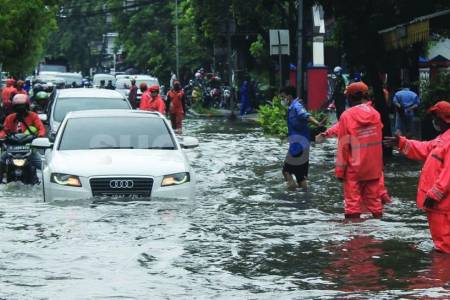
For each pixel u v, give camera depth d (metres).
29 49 69.38
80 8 187.62
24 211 19.52
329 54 82.56
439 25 32.59
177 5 127.12
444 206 15.30
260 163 33.88
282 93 26.08
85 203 20.55
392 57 37.94
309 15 70.00
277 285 12.95
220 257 14.91
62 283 12.99
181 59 121.75
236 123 65.38
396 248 15.75
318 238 16.75
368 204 19.97
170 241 16.22
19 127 27.53
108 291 12.52
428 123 35.22
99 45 196.88
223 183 27.36
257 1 74.38
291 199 23.44
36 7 64.25
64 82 91.69
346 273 13.76
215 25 81.38
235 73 91.06
